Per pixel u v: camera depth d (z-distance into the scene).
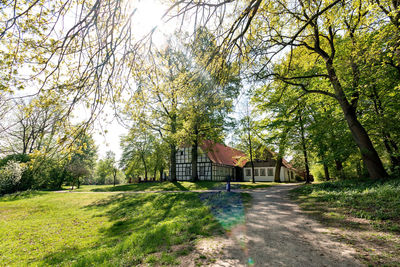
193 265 4.34
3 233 10.09
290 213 8.91
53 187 38.97
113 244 6.82
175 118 20.97
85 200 19.70
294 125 20.33
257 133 27.11
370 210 7.37
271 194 15.53
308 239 5.61
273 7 7.21
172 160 28.00
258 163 39.94
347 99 12.64
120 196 19.73
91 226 11.12
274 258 4.54
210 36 5.27
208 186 22.27
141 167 43.12
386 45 7.68
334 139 14.20
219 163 35.88
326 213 8.09
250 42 6.84
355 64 9.66
